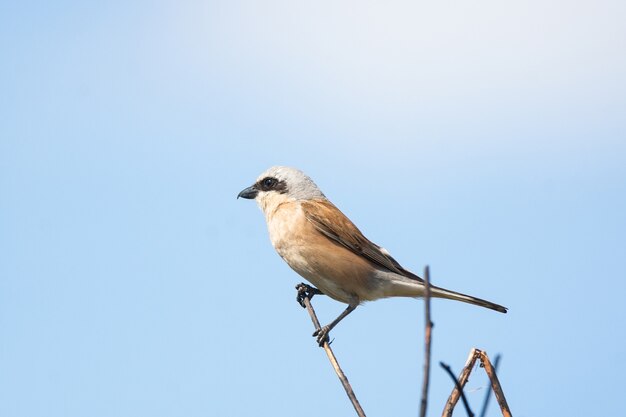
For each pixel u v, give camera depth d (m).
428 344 3.69
